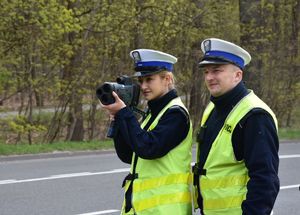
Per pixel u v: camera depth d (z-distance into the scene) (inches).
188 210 216.4
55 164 760.3
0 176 656.4
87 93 1163.3
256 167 193.8
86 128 1231.5
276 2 1392.7
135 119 214.1
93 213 488.4
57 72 1120.2
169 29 1194.6
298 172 713.6
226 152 201.3
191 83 1262.3
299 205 530.9
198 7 1238.3
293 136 1166.3
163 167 215.9
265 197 191.0
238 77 207.8
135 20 1138.7
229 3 1298.0
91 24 1118.4
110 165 753.0
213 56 206.1
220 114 208.2
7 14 997.8
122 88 217.0
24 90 1092.5
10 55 1063.6
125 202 225.3
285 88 1412.4
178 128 216.1
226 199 200.1
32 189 579.8
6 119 1054.4
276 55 1384.1
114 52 1170.6
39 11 997.8
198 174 209.3
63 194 558.6
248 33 1304.1
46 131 1135.0
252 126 196.5
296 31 1425.9
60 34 1043.9
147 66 223.6
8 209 494.0
